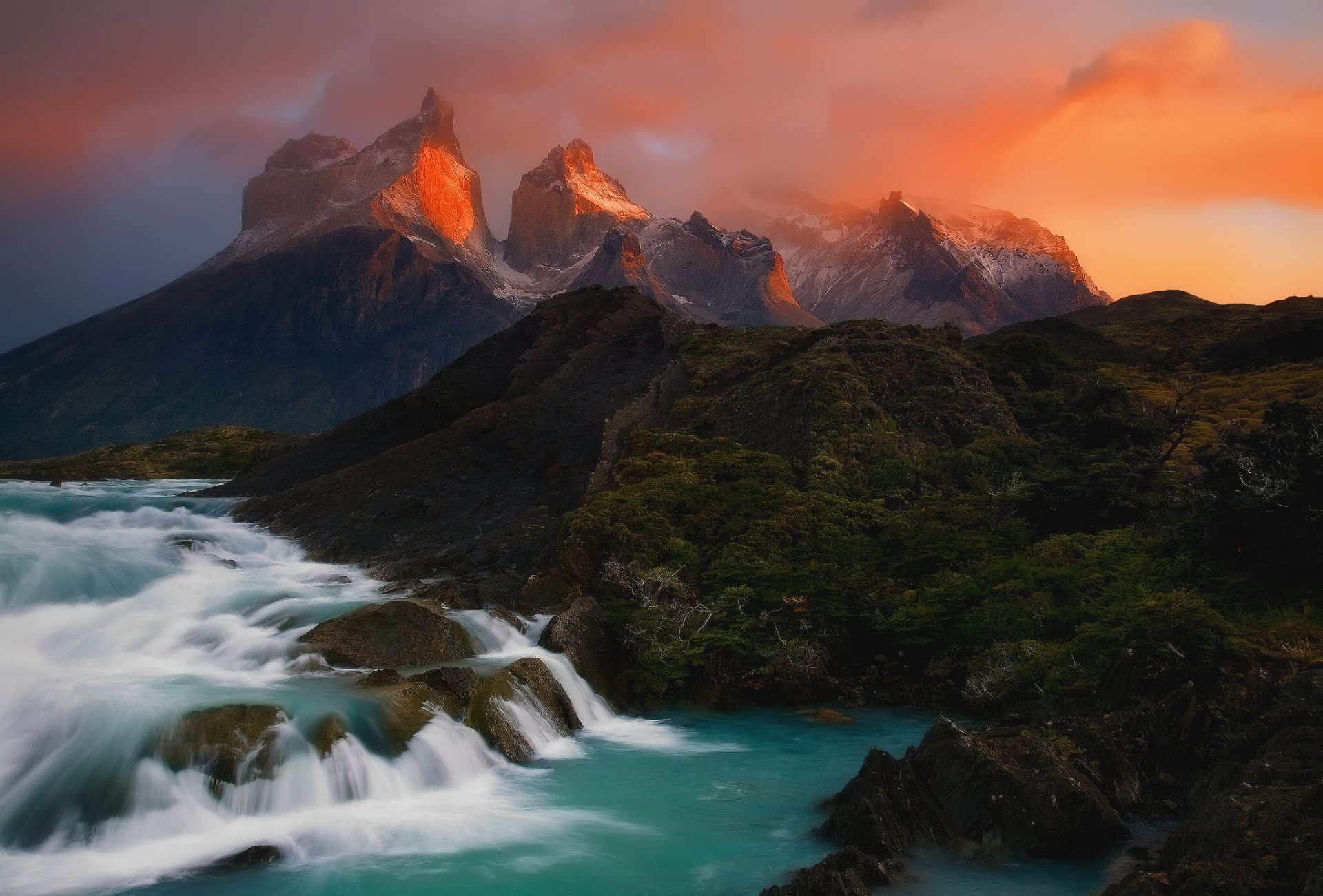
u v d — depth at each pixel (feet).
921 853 71.41
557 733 99.86
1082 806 72.49
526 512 168.45
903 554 137.69
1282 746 73.05
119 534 178.70
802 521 142.41
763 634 122.42
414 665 104.42
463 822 77.41
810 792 86.12
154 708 80.79
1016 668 107.45
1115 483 152.56
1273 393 268.82
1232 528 119.34
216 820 72.33
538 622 122.11
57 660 101.91
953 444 185.88
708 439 185.06
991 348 258.16
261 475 252.62
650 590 125.08
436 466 203.10
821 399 181.16
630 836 75.82
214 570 151.33
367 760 80.89
